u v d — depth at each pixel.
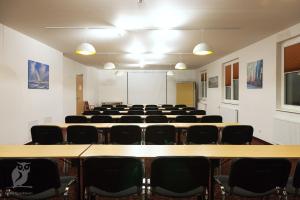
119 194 2.15
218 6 3.89
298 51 5.11
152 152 2.53
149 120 5.27
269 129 6.08
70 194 3.07
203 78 12.80
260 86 6.51
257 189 2.10
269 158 2.03
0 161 2.00
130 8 3.98
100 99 14.23
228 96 9.36
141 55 8.91
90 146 2.80
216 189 3.24
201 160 2.05
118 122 5.46
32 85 6.27
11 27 5.18
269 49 6.02
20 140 5.69
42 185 2.08
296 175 2.16
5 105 5.09
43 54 6.94
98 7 3.94
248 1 3.70
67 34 5.75
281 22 4.79
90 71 12.81
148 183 2.34
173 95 14.26
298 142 4.77
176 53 8.43
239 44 6.97
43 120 6.96
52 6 3.90
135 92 14.25
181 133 4.69
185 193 2.15
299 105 5.18
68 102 9.69
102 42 6.60
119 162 2.04
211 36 5.91
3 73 5.00
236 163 2.06
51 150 2.61
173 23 4.80
